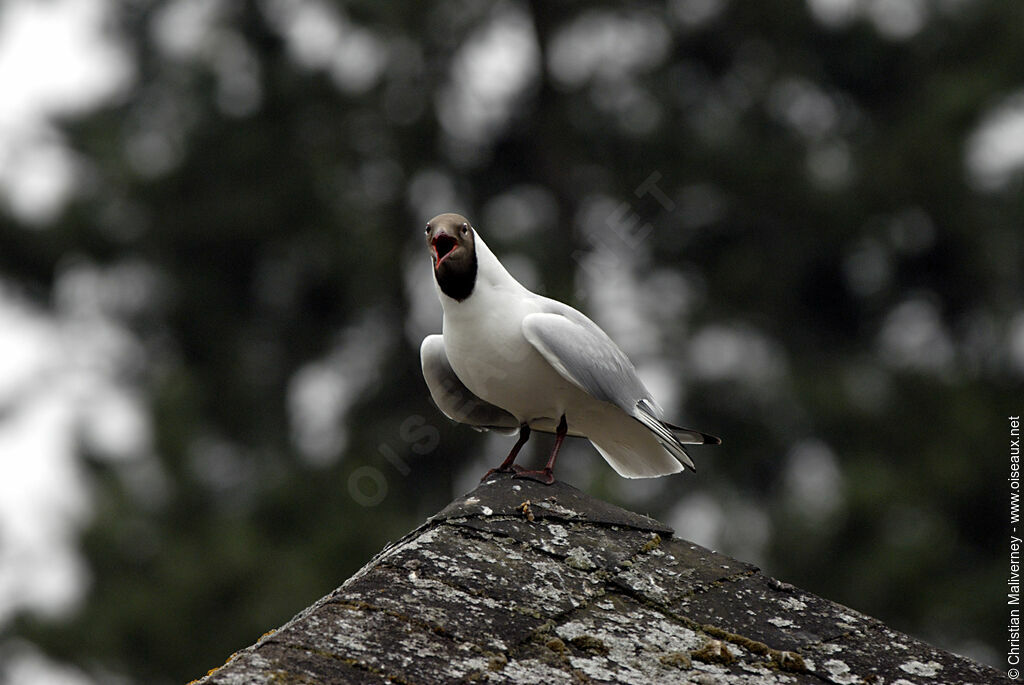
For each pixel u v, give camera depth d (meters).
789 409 17.98
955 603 15.13
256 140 18.73
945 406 17.22
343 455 17.64
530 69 18.98
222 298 18.92
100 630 14.49
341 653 4.06
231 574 14.73
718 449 18.08
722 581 4.83
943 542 15.50
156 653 14.49
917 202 18.34
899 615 15.27
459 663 4.12
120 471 15.80
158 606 14.41
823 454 18.23
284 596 14.63
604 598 4.64
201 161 18.73
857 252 18.86
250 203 18.52
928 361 18.45
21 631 14.73
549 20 18.61
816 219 18.59
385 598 4.35
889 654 4.58
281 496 16.66
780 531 15.38
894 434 17.45
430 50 18.73
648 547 4.96
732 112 18.94
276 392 18.75
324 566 15.54
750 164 18.34
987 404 17.09
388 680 3.98
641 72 18.95
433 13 18.36
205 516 15.90
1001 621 15.36
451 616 4.32
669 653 4.39
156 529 15.45
